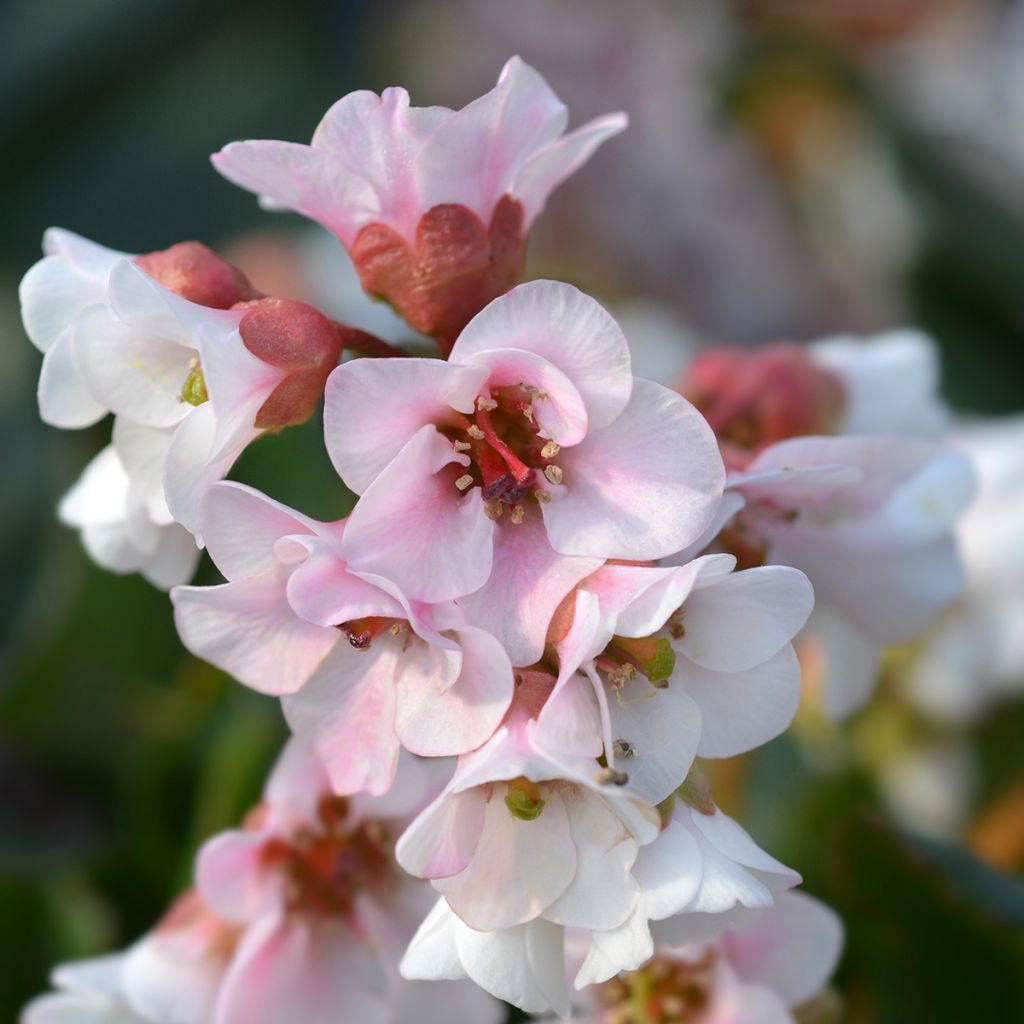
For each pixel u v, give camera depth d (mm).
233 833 233
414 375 209
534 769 204
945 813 301
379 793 212
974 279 411
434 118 218
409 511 211
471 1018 234
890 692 304
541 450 216
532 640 210
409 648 211
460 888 209
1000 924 264
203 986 238
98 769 323
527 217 231
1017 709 303
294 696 214
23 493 375
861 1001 273
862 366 264
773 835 287
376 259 223
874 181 457
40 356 410
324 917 237
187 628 212
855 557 242
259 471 304
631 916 207
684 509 210
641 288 454
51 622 305
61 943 281
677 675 214
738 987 233
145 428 219
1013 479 296
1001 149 424
